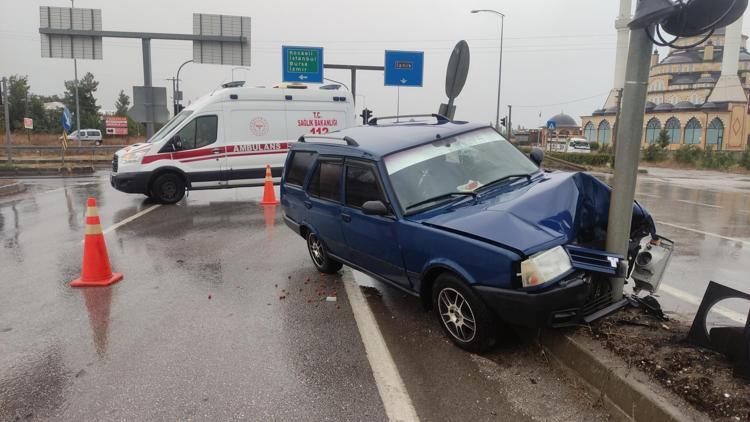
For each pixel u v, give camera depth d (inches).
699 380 121.7
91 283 237.9
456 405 133.7
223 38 858.8
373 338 176.2
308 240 260.1
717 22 137.9
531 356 158.6
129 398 139.9
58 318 198.2
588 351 140.7
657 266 169.5
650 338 144.8
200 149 492.7
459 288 156.9
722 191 678.5
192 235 350.6
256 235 349.7
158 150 479.5
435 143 203.5
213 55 872.9
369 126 251.6
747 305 199.5
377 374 150.9
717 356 132.6
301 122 529.7
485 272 146.7
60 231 365.1
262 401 137.6
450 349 165.9
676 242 321.4
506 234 147.5
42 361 162.4
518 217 154.7
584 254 148.2
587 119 2792.8
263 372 153.6
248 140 509.0
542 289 138.9
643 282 170.6
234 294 225.5
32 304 214.4
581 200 167.8
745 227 377.7
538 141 3085.6
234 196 553.0
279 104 520.4
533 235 147.0
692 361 130.7
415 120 258.5
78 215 431.2
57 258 289.6
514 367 152.6
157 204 490.9
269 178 491.5
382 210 179.2
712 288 136.8
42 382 149.3
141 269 267.1
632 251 179.8
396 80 903.7
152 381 148.9
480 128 219.9
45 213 441.7
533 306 139.1
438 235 160.4
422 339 174.6
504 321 156.4
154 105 775.1
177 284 240.8
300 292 227.1
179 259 286.7
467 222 158.2
